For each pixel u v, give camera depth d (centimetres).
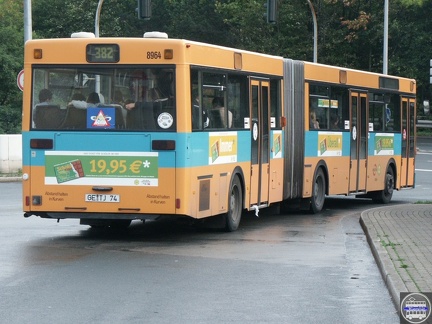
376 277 1272
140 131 1628
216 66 1756
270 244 1628
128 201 1633
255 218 2170
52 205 1658
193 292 1142
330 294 1138
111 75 1642
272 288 1178
